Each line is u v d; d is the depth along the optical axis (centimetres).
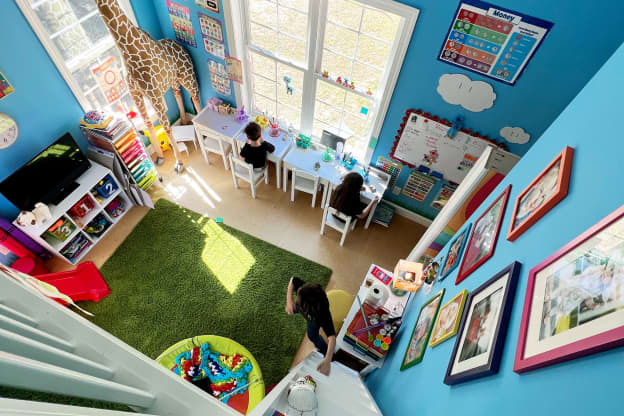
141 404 85
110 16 321
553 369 83
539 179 143
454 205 281
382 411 196
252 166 399
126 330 340
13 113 307
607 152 103
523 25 240
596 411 66
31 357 71
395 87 322
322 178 394
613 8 210
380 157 394
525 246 130
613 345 67
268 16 346
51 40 309
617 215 82
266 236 413
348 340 250
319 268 391
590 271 84
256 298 365
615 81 117
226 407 90
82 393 72
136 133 385
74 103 351
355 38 321
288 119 439
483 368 112
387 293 272
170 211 423
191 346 312
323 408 176
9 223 332
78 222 364
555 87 258
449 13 259
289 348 338
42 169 324
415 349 196
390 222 434
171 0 365
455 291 186
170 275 375
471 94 293
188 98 480
